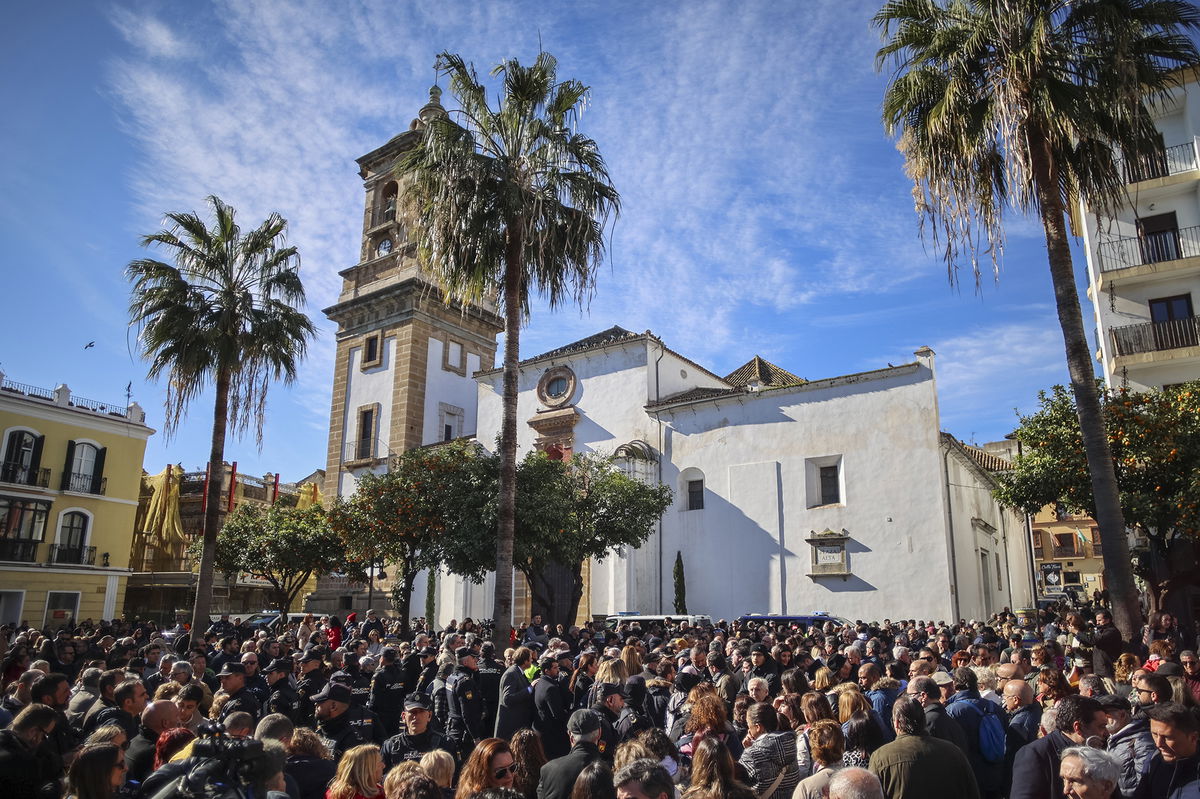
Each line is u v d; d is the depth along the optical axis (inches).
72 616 1587.1
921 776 215.3
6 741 225.9
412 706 304.2
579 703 391.9
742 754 262.8
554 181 720.3
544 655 417.4
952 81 570.6
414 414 1627.7
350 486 1667.1
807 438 1189.7
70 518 1621.6
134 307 890.7
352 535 1154.7
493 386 1529.3
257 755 177.8
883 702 305.9
